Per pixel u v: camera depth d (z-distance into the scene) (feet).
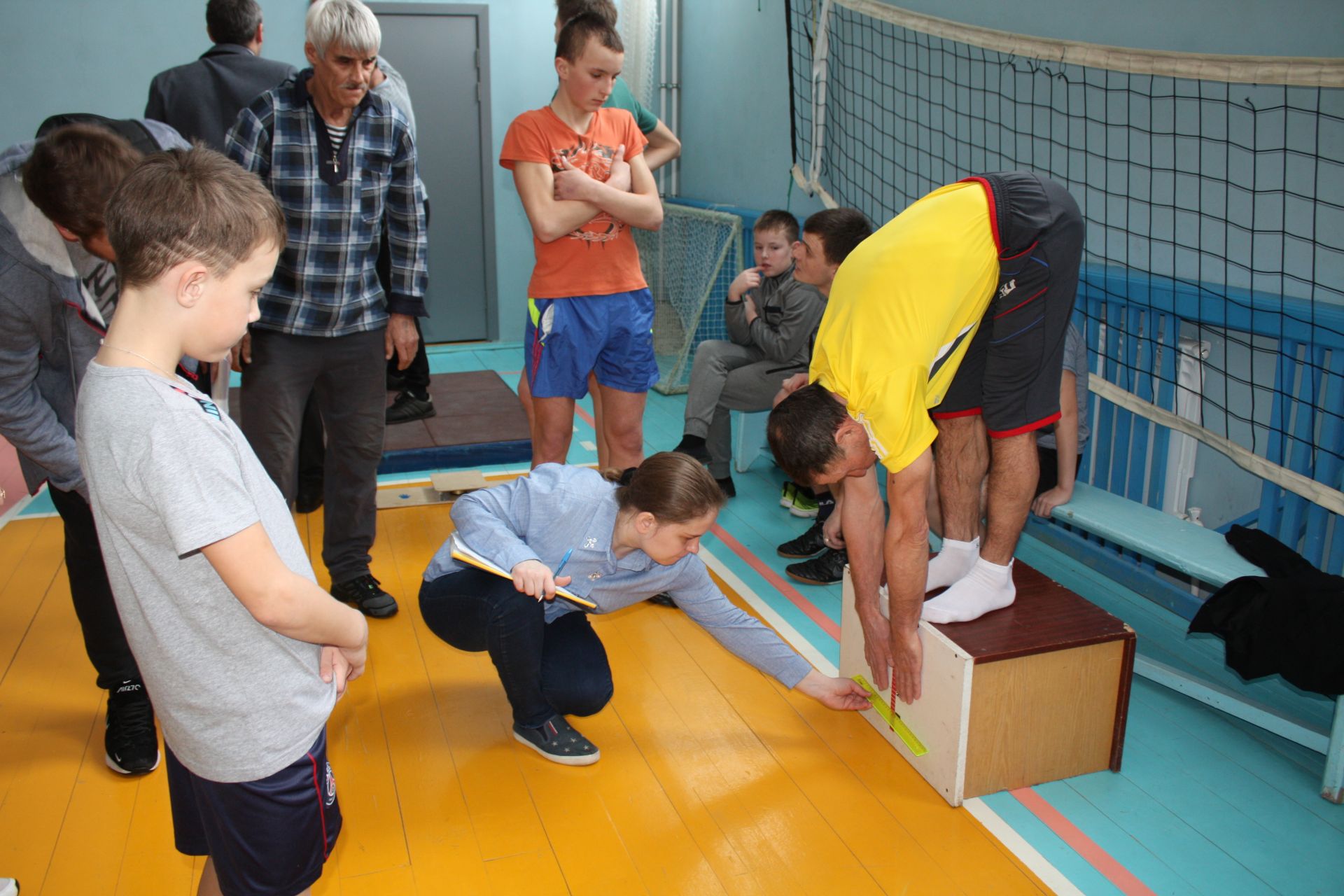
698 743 7.30
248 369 7.95
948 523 7.38
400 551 10.60
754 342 11.89
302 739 4.13
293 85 7.60
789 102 15.38
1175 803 6.72
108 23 17.34
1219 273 8.79
